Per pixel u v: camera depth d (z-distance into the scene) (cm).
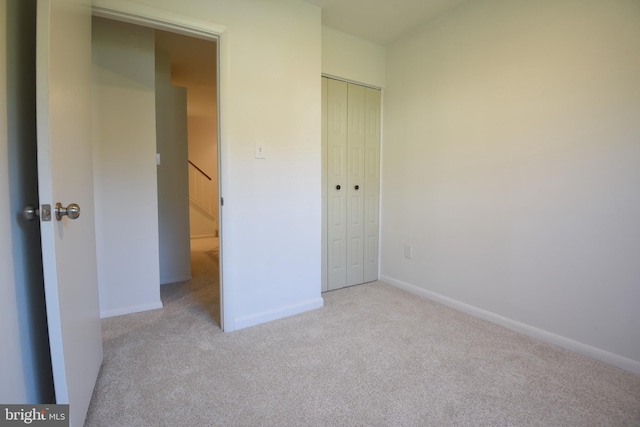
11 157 103
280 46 220
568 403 141
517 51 206
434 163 265
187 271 329
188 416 131
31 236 115
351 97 297
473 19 230
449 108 251
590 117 175
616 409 137
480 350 187
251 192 214
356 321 227
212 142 656
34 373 114
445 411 136
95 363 151
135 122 235
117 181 231
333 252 296
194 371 163
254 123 212
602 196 173
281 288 232
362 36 287
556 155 190
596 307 177
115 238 232
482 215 231
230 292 209
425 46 268
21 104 111
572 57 181
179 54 326
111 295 232
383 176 319
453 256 253
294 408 137
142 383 153
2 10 100
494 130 221
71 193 122
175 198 319
